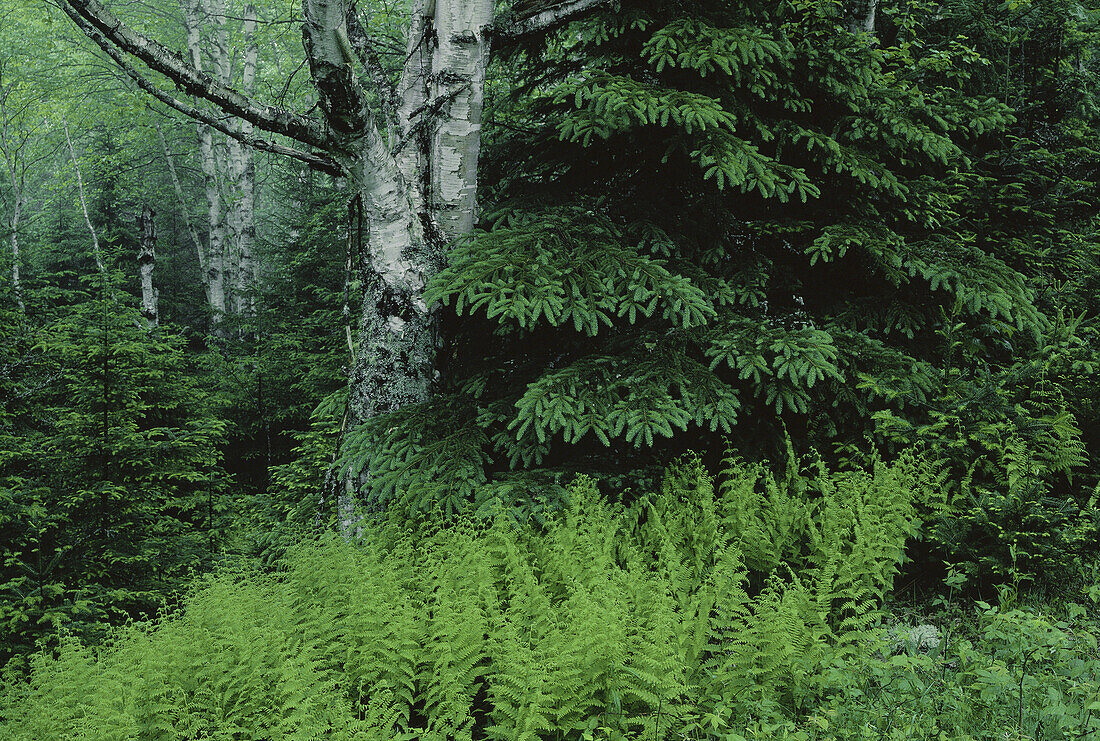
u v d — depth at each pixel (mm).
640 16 5121
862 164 5395
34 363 6727
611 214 5586
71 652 3643
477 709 3523
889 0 8023
